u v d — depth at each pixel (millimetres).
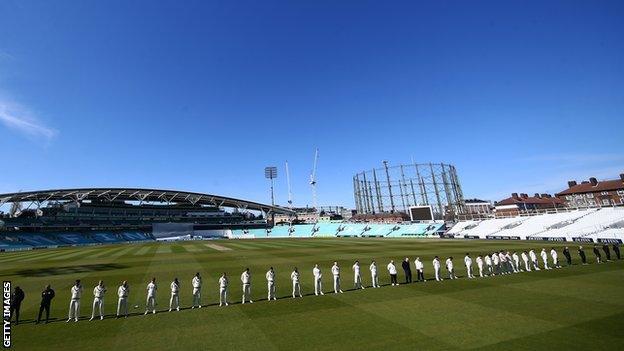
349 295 21047
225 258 44531
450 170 124938
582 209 68812
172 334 14344
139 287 25594
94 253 60031
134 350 12578
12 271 36250
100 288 17500
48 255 59000
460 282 24344
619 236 51750
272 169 174500
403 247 54562
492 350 11555
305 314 16906
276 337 13555
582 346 11695
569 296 18969
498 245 53312
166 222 144375
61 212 118312
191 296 22062
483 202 147500
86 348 12914
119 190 120375
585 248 44406
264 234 133625
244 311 17891
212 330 14742
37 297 22781
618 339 12281
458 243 60188
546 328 13664
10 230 101750
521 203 125750
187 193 134750
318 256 44312
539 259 34812
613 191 102312
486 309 16781
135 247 75562
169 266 37375
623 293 19406
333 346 12352
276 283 26000
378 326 14547
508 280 24453
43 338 14141
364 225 112500
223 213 166375
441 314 16141
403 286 23453
